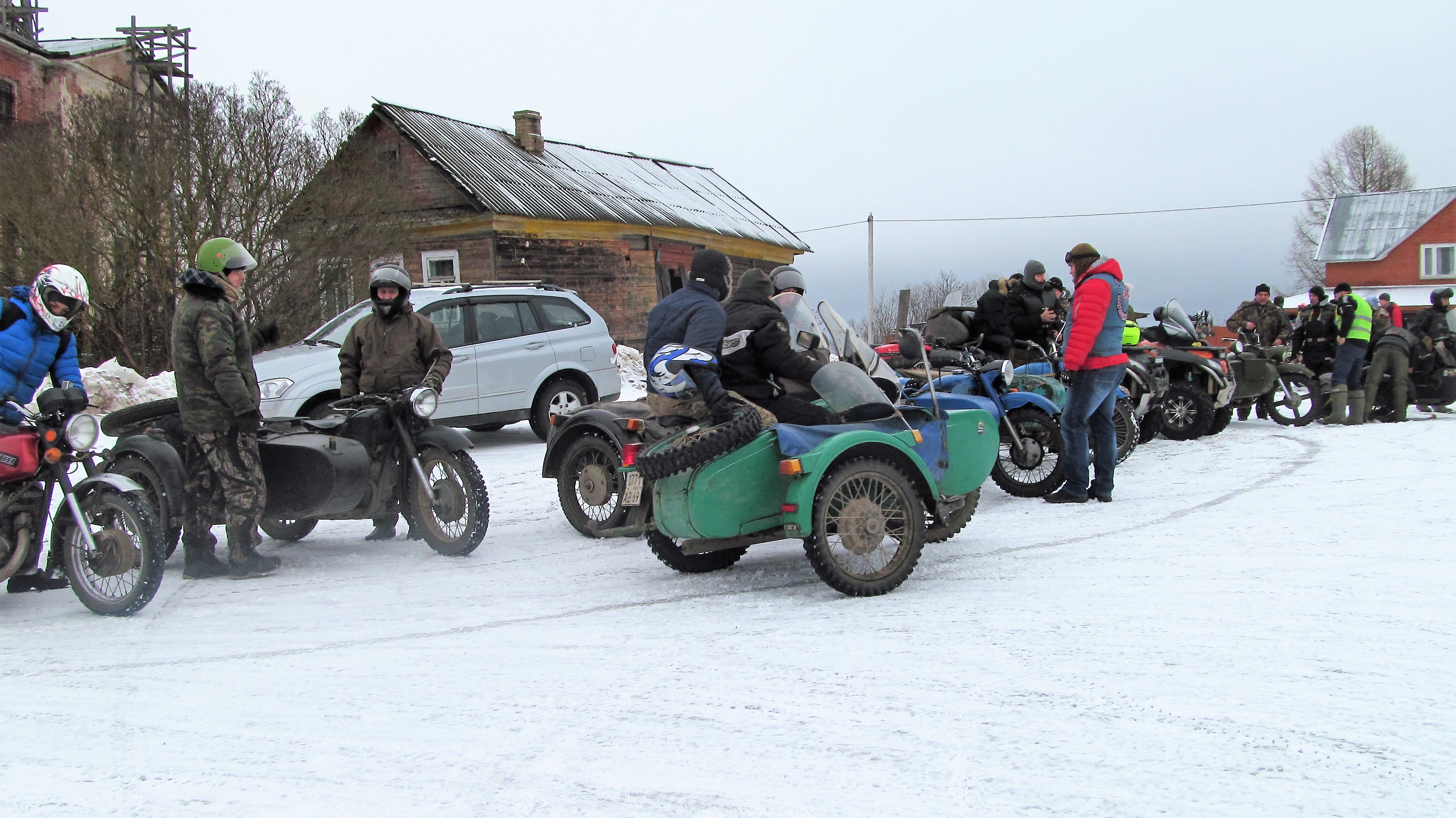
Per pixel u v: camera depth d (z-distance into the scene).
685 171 32.47
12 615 5.23
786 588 5.30
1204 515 6.79
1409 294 51.28
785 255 30.38
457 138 22.02
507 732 3.29
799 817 2.59
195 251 13.86
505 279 19.78
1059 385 8.30
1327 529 6.06
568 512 7.15
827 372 5.26
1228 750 2.90
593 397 12.37
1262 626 4.12
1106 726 3.12
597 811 2.67
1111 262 7.23
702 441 4.79
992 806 2.61
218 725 3.47
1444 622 4.05
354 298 15.77
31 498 5.18
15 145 13.45
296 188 14.65
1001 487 8.04
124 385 11.92
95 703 3.76
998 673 3.67
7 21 26.08
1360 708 3.18
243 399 5.70
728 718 3.33
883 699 3.46
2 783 3.02
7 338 5.30
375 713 3.53
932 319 9.71
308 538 7.35
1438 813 2.49
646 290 22.86
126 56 27.42
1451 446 9.38
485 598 5.34
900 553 5.07
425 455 6.63
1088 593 4.82
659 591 5.36
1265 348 13.12
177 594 5.57
